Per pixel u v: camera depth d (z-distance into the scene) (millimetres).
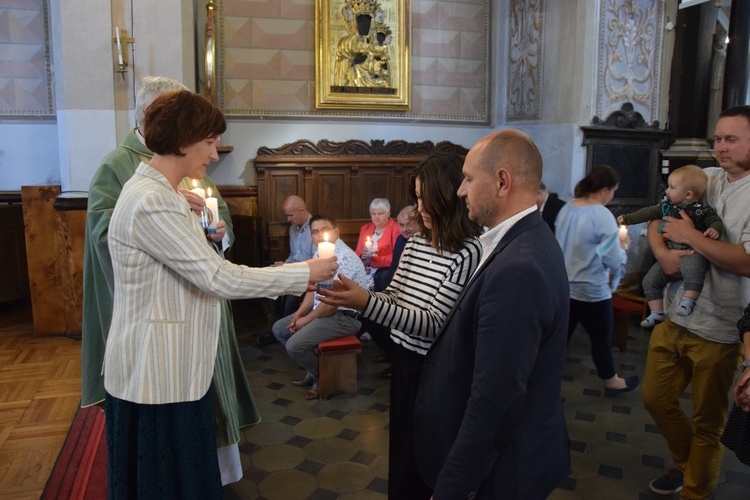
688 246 2361
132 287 1607
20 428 3082
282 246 5719
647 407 2541
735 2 5277
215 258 1600
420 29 6062
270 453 2984
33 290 4484
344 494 2617
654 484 2629
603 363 3637
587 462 2908
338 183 5824
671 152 5680
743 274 2072
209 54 5145
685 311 2256
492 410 1265
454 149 6188
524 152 1422
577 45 5383
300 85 5738
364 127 5957
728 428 1979
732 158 2148
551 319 1314
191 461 1693
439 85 6176
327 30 5711
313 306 3697
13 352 4219
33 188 4383
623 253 3512
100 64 4484
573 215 3578
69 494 2475
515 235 1393
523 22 5930
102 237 2088
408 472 1847
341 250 3846
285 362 4332
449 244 1775
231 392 2326
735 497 2609
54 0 4504
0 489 2506
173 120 1595
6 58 5375
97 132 4527
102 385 2268
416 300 1853
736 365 2244
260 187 5609
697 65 5551
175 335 1623
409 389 1879
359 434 3199
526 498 1352
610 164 5590
